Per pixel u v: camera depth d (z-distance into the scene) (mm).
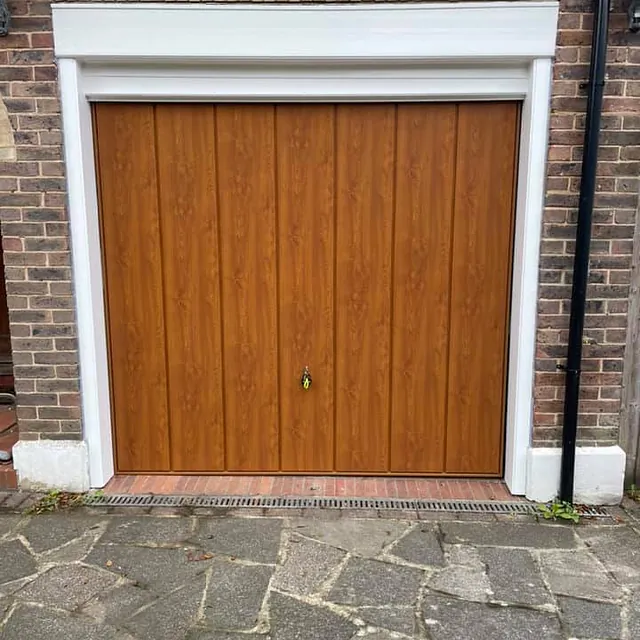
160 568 2734
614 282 3160
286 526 3082
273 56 3008
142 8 2969
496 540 2969
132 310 3457
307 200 3348
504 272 3375
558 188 3090
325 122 3271
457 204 3324
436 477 3602
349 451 3592
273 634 2330
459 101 3213
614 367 3232
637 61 2984
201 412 3566
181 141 3297
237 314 3461
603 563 2787
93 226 3289
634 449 3414
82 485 3377
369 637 2314
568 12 2951
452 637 2316
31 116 3080
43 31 3012
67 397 3324
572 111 3029
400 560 2799
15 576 2672
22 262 3201
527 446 3336
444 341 3459
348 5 2957
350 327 3461
